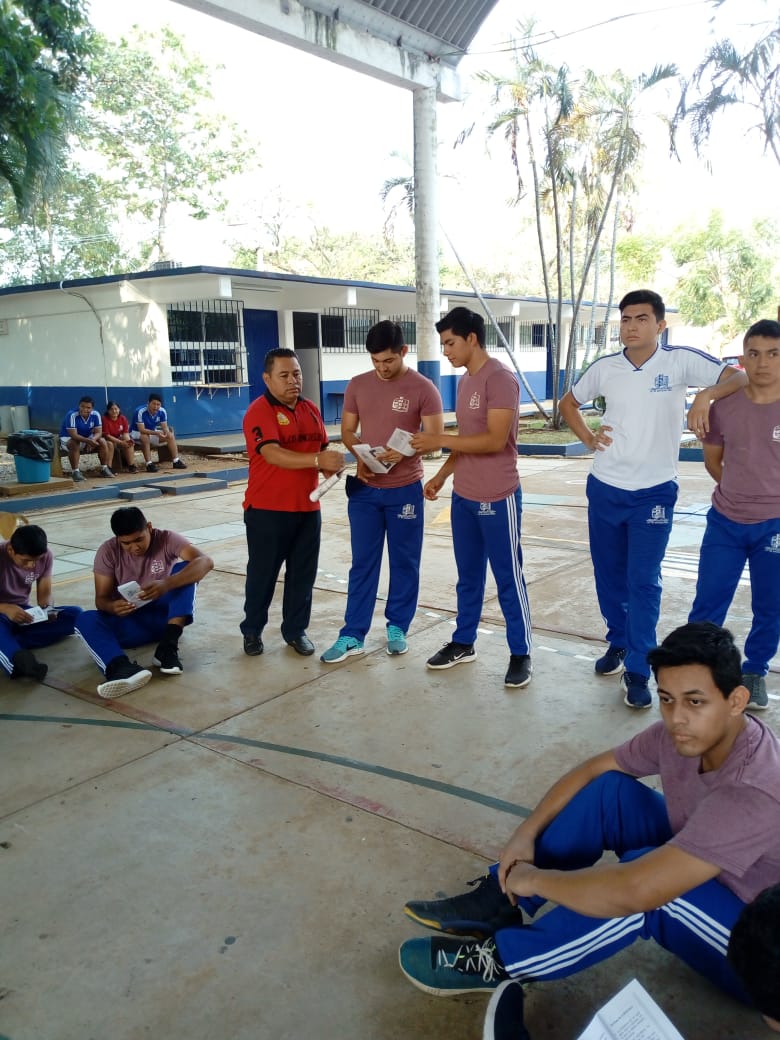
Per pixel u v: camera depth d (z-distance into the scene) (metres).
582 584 5.74
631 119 14.59
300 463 4.07
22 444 10.16
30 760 3.34
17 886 2.52
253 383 16.69
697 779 1.85
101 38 22.77
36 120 9.62
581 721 3.59
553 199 15.80
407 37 12.09
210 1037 1.94
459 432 4.01
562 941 1.87
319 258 39.47
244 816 2.88
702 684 1.69
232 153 27.23
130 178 26.59
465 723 3.60
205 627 5.03
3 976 2.14
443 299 18.91
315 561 4.46
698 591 3.73
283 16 10.56
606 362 3.77
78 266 27.55
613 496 3.74
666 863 1.67
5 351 16.91
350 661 4.40
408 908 2.12
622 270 31.62
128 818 2.88
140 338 14.66
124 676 3.95
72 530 8.34
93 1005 2.04
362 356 18.34
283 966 2.16
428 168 12.77
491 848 2.66
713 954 1.81
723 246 29.83
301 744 3.43
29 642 4.55
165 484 10.89
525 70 14.07
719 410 3.56
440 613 5.20
